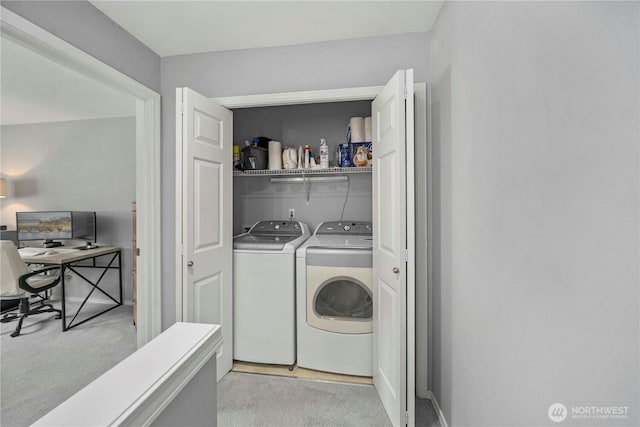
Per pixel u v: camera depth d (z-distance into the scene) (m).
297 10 1.66
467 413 1.26
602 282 0.59
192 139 1.80
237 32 1.88
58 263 2.90
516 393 0.89
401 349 1.50
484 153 1.08
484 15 1.07
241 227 2.96
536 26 0.77
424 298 1.85
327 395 1.88
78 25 1.55
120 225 3.72
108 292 3.76
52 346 2.59
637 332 0.52
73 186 3.81
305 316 2.13
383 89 1.70
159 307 2.15
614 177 0.56
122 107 3.33
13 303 3.53
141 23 1.79
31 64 2.32
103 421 0.45
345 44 1.94
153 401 0.54
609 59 0.56
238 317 2.22
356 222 2.67
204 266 1.90
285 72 2.02
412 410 1.50
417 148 1.82
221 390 1.94
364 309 2.11
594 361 0.61
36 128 3.87
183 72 2.15
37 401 1.85
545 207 0.75
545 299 0.75
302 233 2.69
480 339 1.13
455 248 1.40
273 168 2.53
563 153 0.68
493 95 1.01
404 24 1.78
